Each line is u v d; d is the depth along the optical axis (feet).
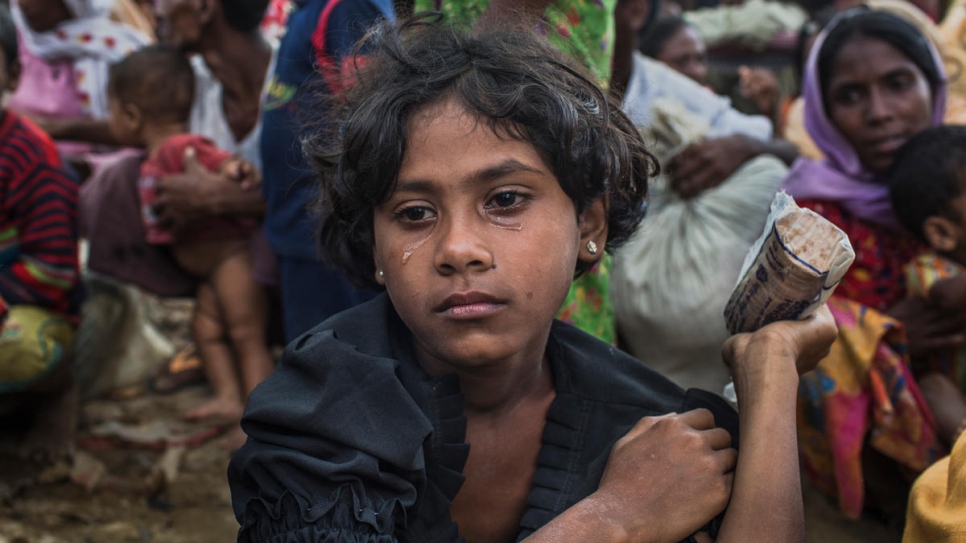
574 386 4.47
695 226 8.64
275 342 11.09
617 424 4.42
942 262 8.02
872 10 8.88
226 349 10.66
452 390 4.11
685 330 8.34
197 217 9.73
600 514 3.79
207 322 10.57
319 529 3.49
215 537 8.06
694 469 3.98
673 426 4.13
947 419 7.75
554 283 3.84
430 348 3.88
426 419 3.75
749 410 4.03
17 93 13.35
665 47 13.44
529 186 3.78
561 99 3.83
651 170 5.32
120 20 13.33
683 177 8.82
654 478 3.94
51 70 13.20
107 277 10.93
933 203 7.79
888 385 7.72
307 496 3.56
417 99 3.78
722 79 17.12
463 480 4.04
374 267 4.71
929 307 8.04
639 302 8.50
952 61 11.36
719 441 4.14
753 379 4.10
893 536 7.88
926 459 7.70
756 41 16.80
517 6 5.65
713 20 17.43
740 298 4.41
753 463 3.87
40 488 8.83
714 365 8.45
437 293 3.71
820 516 8.20
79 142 12.52
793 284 4.05
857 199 8.42
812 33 13.52
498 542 4.43
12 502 8.48
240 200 9.71
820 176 8.68
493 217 3.75
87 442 9.70
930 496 4.07
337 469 3.53
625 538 3.74
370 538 3.48
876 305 8.39
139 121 10.37
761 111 15.10
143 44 13.21
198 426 10.10
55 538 7.91
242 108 10.46
